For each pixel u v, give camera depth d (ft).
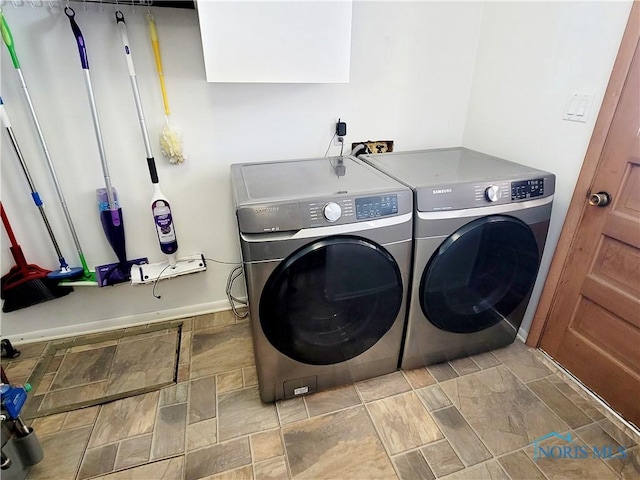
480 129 6.61
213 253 6.56
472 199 4.51
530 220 4.90
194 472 4.18
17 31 4.55
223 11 4.35
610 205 4.55
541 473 4.16
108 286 6.19
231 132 5.81
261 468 4.22
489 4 5.98
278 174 5.03
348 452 4.40
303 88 5.86
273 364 4.69
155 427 4.71
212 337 6.32
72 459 4.32
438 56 6.27
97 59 4.91
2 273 5.57
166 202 5.61
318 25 4.72
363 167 5.39
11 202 5.32
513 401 5.05
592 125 4.65
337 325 4.78
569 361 5.44
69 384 5.34
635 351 4.53
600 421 4.75
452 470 4.20
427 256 4.62
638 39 4.00
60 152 5.23
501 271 5.24
